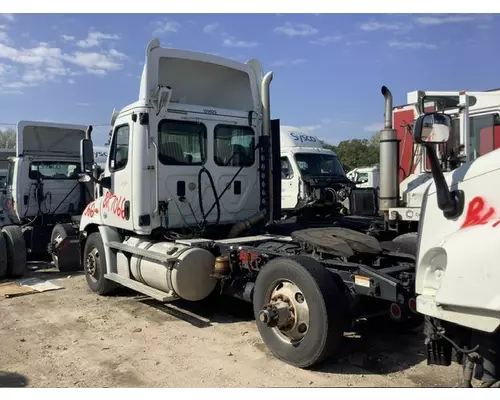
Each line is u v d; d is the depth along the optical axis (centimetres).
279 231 740
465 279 299
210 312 675
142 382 446
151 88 666
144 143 664
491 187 324
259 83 775
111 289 779
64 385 443
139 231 668
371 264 507
